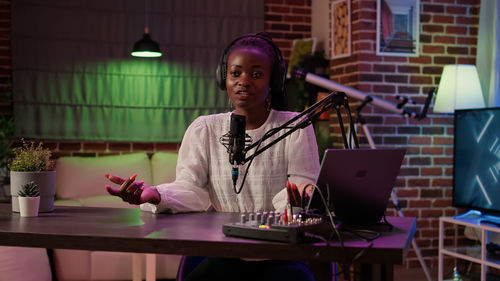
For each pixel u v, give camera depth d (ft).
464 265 14.94
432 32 15.17
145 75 16.48
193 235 4.98
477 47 14.92
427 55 15.14
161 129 16.58
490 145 12.55
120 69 16.34
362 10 14.71
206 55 16.83
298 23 17.95
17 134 15.81
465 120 13.30
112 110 16.34
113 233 5.07
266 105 6.82
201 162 6.73
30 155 6.52
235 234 4.89
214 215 6.26
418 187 15.17
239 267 6.07
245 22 17.07
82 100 16.16
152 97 16.52
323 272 6.20
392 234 5.17
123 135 16.42
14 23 15.80
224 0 16.93
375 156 5.25
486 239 11.72
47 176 6.46
